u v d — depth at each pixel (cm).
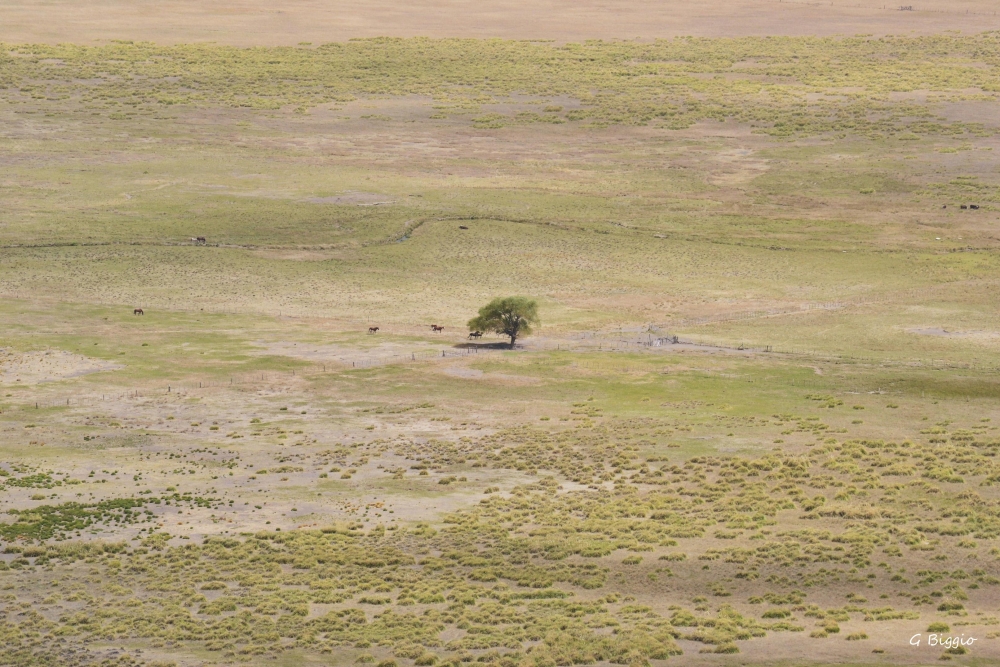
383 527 12794
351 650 9750
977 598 10581
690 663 9150
